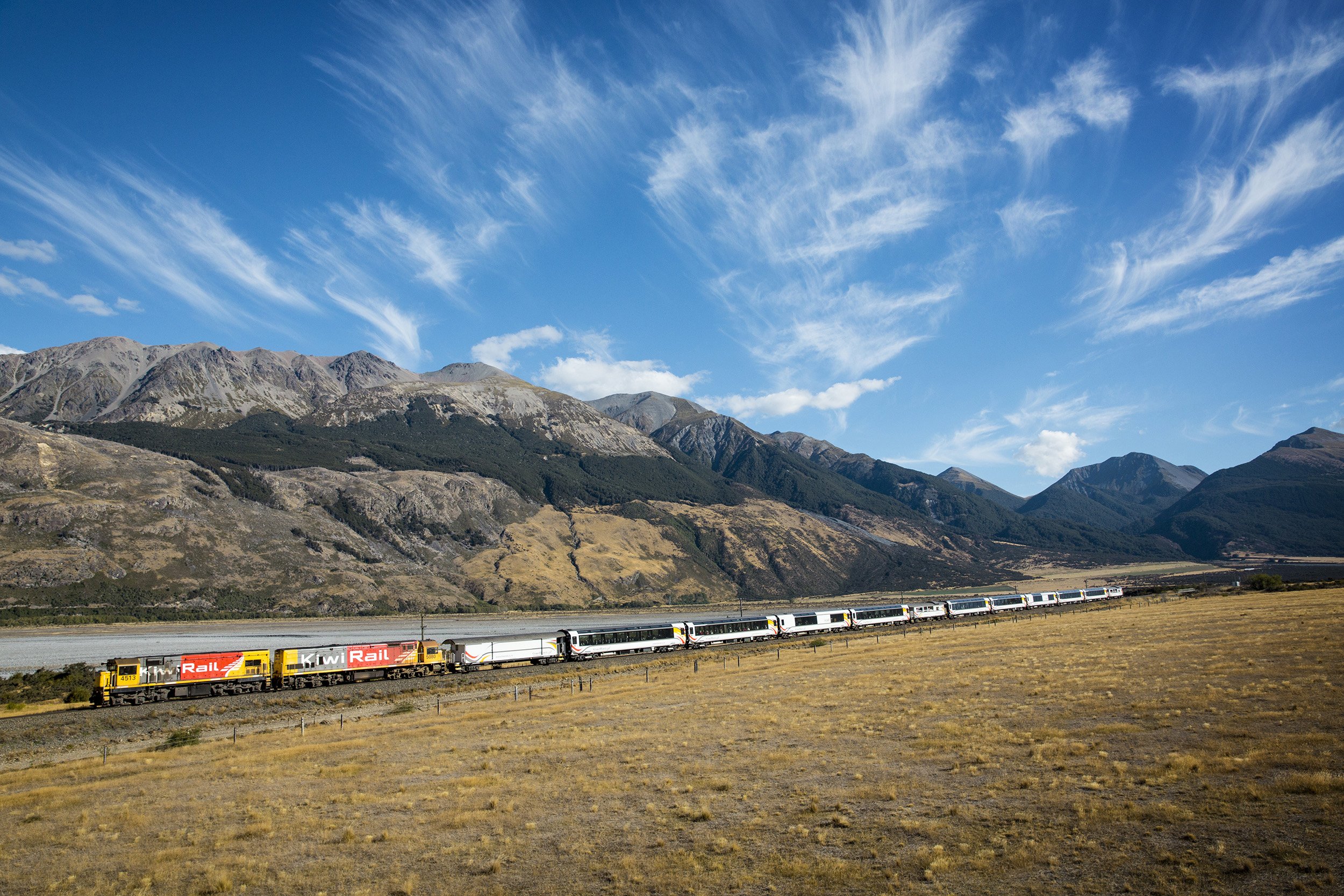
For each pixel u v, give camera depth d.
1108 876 14.94
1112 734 25.36
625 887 16.78
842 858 17.31
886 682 43.75
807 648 83.56
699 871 17.34
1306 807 17.03
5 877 19.73
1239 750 21.75
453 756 31.80
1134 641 52.34
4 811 26.61
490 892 17.08
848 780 23.59
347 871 18.81
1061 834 17.25
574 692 55.19
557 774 27.45
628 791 24.55
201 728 46.97
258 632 149.62
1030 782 21.09
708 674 60.03
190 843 21.75
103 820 24.50
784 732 31.92
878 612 123.00
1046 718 29.11
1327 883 13.52
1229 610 76.88
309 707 55.28
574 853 19.20
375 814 23.66
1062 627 75.62
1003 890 14.85
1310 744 21.48
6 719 52.41
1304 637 44.00
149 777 30.88
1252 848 15.35
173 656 60.81
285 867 19.30
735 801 22.55
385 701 57.44
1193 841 15.99
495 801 24.06
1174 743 23.34
